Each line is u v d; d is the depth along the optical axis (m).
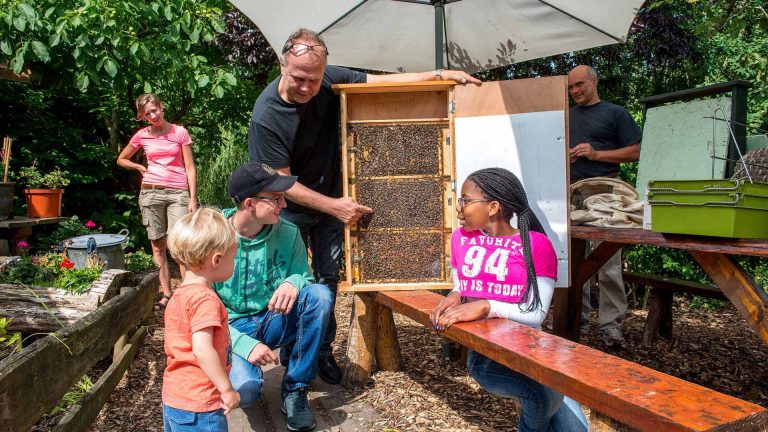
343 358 3.94
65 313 3.47
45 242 6.13
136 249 7.86
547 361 1.80
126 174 8.31
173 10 6.00
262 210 2.68
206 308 2.00
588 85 4.38
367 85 2.97
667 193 2.59
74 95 7.80
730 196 2.32
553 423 2.28
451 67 4.63
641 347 4.34
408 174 3.09
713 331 4.79
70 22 5.26
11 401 1.95
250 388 2.64
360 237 3.11
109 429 2.84
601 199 3.57
